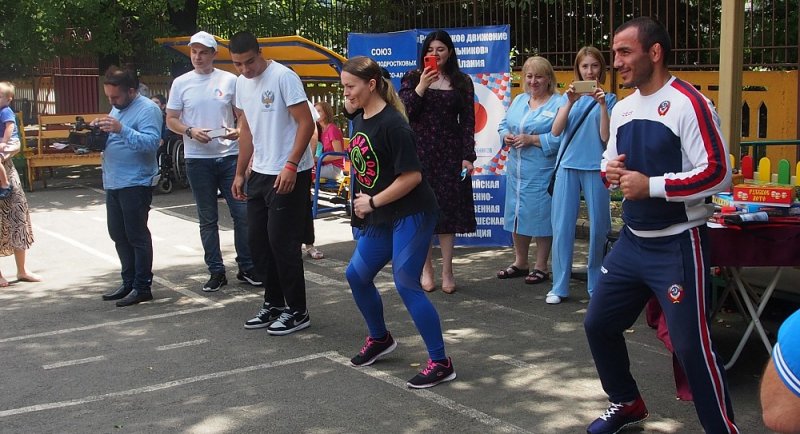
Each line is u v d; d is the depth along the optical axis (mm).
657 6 11227
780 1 11875
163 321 6496
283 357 5605
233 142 7238
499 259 8398
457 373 5250
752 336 5691
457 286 7379
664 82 3908
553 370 5293
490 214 8883
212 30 17594
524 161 7223
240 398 4914
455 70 7047
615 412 4297
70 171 16422
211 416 4664
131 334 6184
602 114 6418
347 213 11000
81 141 14102
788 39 12000
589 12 12688
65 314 6742
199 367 5445
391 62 8617
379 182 4938
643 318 6293
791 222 4676
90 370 5434
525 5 12844
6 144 7574
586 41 12305
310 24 16922
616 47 3914
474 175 8836
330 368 5383
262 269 6262
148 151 6828
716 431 3898
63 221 11047
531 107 7230
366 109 4934
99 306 6961
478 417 4582
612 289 4098
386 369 5348
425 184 4941
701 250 3881
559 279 6785
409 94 6926
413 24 14898
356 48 8688
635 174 3836
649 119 3896
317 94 14945
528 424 4488
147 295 7059
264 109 5930
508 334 6027
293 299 6098
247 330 6219
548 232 7215
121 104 6758
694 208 3859
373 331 5387
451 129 6984
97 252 9141
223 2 17391
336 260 8523
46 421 4645
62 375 5355
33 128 15273
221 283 7422
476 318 6434
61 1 15055
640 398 4344
